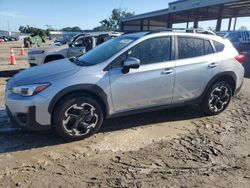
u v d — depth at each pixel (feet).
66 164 13.48
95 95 15.90
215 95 19.94
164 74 17.44
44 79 15.14
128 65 15.84
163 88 17.62
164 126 18.33
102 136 16.55
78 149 14.94
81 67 16.05
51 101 14.75
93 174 12.69
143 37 17.28
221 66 19.49
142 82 16.83
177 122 19.07
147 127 18.06
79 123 15.58
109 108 16.37
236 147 15.65
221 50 19.85
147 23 157.79
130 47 16.78
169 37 18.03
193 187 11.88
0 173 12.60
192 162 13.92
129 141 16.03
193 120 19.53
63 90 14.92
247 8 91.04
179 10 94.12
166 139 16.42
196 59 18.67
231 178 12.60
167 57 17.79
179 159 14.17
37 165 13.34
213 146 15.69
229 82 20.49
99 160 13.91
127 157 14.26
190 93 18.78
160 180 12.32
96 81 15.61
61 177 12.40
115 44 18.02
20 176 12.41
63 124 15.15
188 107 22.07
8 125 18.06
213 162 13.96
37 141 15.81
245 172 13.12
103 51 17.81
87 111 15.76
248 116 20.67
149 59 17.24
